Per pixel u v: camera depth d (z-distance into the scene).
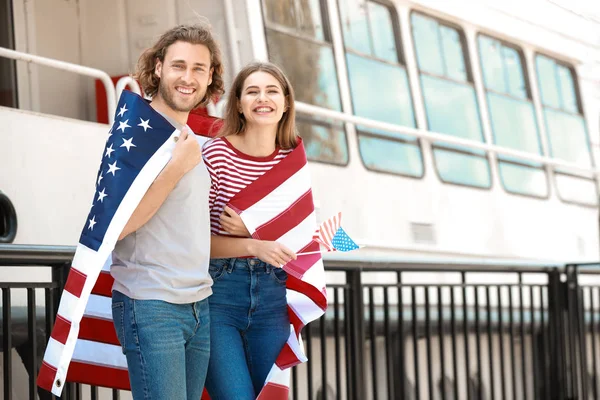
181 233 3.02
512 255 8.95
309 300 3.47
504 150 8.46
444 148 8.32
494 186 8.88
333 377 6.50
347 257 4.77
